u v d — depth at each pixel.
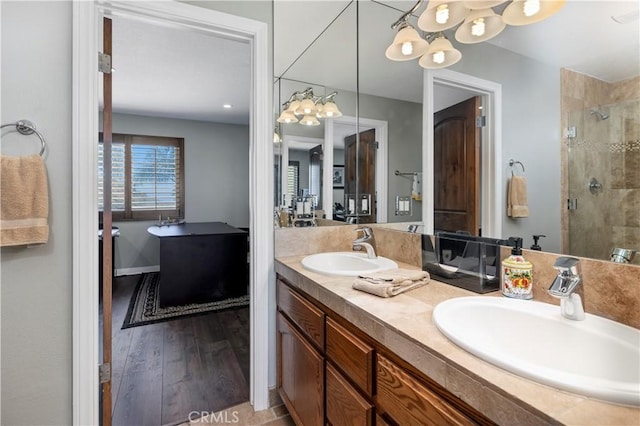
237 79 3.35
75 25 1.33
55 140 1.32
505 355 0.66
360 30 1.89
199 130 5.25
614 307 0.85
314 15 1.87
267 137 1.75
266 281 1.77
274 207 1.83
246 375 2.09
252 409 1.76
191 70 3.11
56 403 1.34
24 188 1.25
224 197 5.47
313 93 1.94
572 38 0.96
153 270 4.96
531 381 0.59
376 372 0.96
